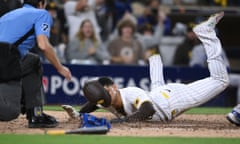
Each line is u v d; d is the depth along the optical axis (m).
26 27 22.05
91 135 20.55
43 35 21.80
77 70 41.12
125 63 45.06
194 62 45.75
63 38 44.75
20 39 22.00
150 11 49.94
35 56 22.41
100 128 20.88
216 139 20.14
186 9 55.91
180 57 47.19
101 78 23.56
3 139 19.33
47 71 40.69
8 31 22.05
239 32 61.00
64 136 20.16
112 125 23.08
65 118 25.98
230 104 46.94
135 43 45.50
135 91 23.44
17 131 21.50
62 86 40.97
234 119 24.25
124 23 45.16
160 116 24.45
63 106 24.27
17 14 22.23
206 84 25.06
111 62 45.00
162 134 21.30
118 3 49.34
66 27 45.00
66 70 22.34
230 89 47.19
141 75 42.22
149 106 23.02
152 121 24.62
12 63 21.80
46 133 20.77
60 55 43.28
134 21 47.81
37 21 22.00
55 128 22.36
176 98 24.55
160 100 24.34
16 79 22.00
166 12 55.75
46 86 40.75
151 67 25.55
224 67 25.19
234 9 57.00
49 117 22.59
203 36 25.47
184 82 43.34
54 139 19.41
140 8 52.19
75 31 44.34
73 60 43.28
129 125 23.22
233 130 23.05
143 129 22.45
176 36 51.38
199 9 55.97
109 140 19.39
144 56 45.97
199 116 29.33
